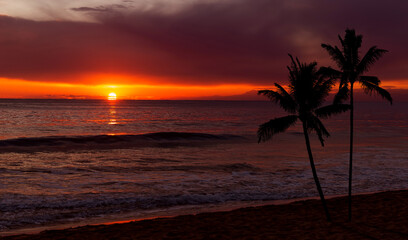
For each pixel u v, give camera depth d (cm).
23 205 1625
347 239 1118
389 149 3878
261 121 8512
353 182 2264
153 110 15050
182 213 1577
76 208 1619
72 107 16762
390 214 1445
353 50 1222
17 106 16650
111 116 10000
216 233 1216
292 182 2241
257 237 1159
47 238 1162
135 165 2758
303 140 4772
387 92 1184
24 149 3497
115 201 1742
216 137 4806
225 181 2231
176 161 2991
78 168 2580
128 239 1153
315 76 1238
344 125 7731
